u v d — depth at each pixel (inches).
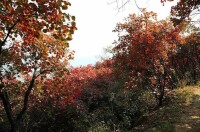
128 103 703.7
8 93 458.9
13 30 306.3
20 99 574.9
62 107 656.4
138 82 676.7
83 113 675.4
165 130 453.1
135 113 683.4
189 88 713.0
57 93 603.2
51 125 676.1
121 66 685.3
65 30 220.7
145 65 626.5
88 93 766.5
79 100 716.0
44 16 219.5
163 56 620.7
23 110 451.2
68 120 684.7
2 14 237.8
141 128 522.6
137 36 619.5
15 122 440.8
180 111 535.2
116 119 670.5
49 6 211.9
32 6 212.8
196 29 724.0
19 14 222.5
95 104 754.2
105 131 588.7
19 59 431.8
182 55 902.4
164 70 650.8
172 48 701.3
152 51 607.8
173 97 661.9
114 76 740.0
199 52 933.2
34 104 641.0
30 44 416.8
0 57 402.6
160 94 652.1
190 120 474.6
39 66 456.8
